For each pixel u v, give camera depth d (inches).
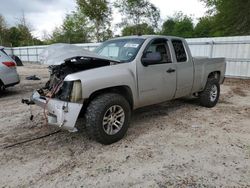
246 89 351.6
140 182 109.9
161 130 173.0
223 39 468.8
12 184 109.0
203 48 498.6
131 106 164.4
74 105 131.5
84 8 1239.5
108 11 1257.4
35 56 1069.1
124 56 168.2
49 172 118.4
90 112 138.7
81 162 127.6
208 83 230.5
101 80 137.7
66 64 145.6
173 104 248.2
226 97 293.9
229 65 469.7
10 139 158.1
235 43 454.0
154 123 188.2
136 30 1043.3
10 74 294.2
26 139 158.1
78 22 1576.0
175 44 193.8
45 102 143.5
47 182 110.2
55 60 136.7
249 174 115.7
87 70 139.4
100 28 1290.6
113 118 147.6
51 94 141.3
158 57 159.6
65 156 134.4
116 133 149.6
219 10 812.6
